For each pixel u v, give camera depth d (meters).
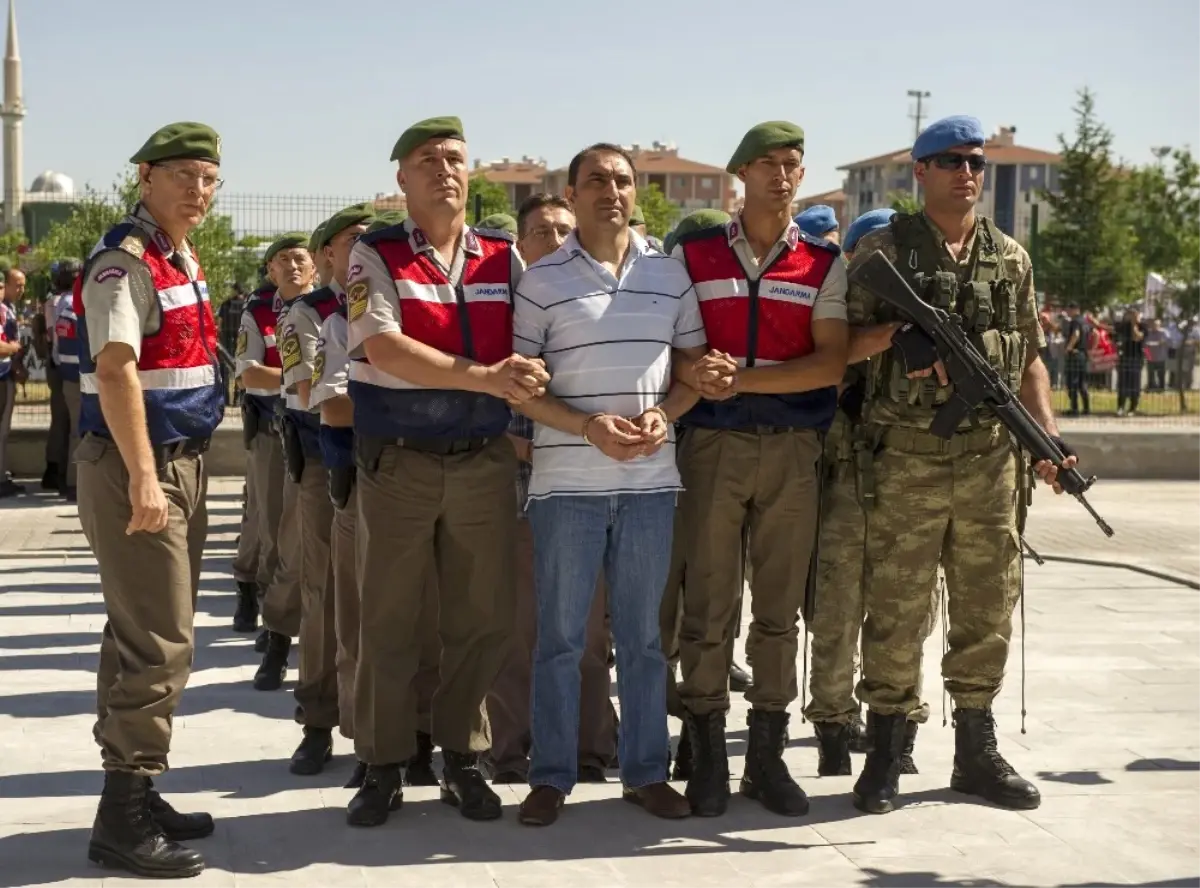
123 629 4.32
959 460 4.97
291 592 6.66
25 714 6.26
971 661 5.09
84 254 17.86
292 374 5.46
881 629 5.00
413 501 4.65
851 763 5.56
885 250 4.99
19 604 8.75
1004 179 98.69
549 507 4.73
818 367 4.81
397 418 4.61
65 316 12.91
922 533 4.98
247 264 15.83
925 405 4.93
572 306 4.68
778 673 4.97
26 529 11.77
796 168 4.83
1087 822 4.85
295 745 5.79
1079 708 6.43
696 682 4.91
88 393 4.30
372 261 4.62
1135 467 16.44
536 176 104.81
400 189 4.76
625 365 4.66
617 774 5.38
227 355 10.31
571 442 4.71
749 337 4.82
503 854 4.49
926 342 4.82
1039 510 13.69
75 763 5.50
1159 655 7.55
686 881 4.27
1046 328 18.52
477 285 4.70
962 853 4.54
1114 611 8.81
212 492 14.02
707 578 4.89
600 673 5.34
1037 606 8.98
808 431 4.90
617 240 4.77
